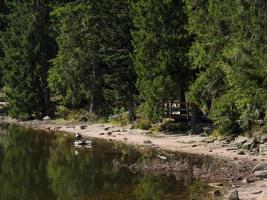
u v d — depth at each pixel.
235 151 32.62
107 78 52.53
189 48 42.53
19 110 66.62
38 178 25.84
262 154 31.00
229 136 36.84
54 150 36.25
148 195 21.48
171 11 43.69
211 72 37.84
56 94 69.25
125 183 24.22
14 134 48.09
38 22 68.94
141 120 48.69
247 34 32.91
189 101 40.84
